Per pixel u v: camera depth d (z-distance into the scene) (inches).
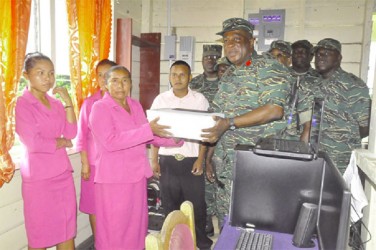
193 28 144.6
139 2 142.4
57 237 70.9
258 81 61.3
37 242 68.0
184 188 93.7
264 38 133.2
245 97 63.5
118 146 66.1
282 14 130.6
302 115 89.7
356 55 128.3
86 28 96.7
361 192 50.3
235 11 139.1
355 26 127.4
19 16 67.7
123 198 72.0
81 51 96.6
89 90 99.3
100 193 72.7
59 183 70.9
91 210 90.4
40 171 66.6
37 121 67.2
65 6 93.5
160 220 110.8
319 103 57.3
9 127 66.8
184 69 92.5
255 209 51.9
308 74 106.0
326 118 90.7
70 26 91.8
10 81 66.6
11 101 67.0
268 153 49.1
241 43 62.7
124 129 70.8
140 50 142.6
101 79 87.9
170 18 146.4
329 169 42.3
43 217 67.9
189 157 92.2
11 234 73.9
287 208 50.6
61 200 71.5
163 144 78.0
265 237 48.5
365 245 55.1
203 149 91.7
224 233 50.7
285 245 47.5
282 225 51.0
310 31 132.4
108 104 70.8
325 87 92.9
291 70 109.7
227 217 57.9
